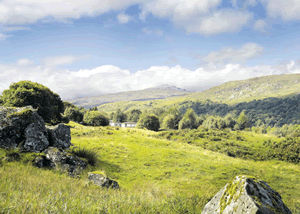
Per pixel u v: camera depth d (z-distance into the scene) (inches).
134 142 1267.2
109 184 390.0
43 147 479.2
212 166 911.7
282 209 152.7
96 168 600.7
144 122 3791.8
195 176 749.3
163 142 1387.8
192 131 1777.8
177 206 248.7
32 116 474.9
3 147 422.3
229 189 180.5
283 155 1243.8
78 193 247.3
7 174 286.7
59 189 250.5
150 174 733.3
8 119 439.2
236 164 1005.8
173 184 626.2
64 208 170.2
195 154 1149.1
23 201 165.9
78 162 502.0
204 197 336.8
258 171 904.9
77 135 1300.4
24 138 450.6
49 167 441.7
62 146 570.6
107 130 1615.4
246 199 154.4
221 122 5285.4
